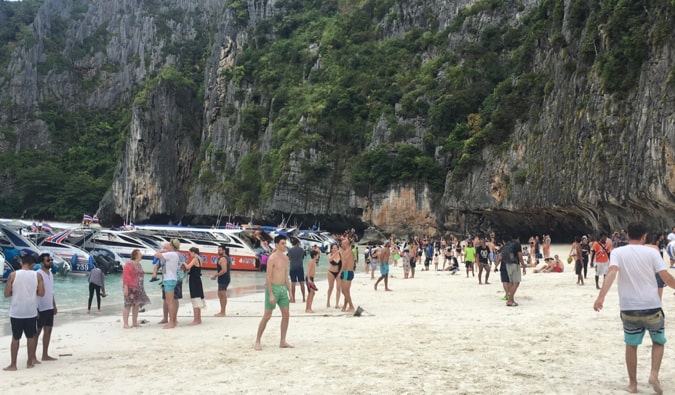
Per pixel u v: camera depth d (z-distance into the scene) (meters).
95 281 19.78
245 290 27.03
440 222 73.06
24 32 188.88
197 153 124.62
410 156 76.31
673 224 37.19
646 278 7.64
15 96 169.38
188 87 128.12
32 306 10.53
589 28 47.84
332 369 9.45
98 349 12.37
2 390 8.95
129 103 178.62
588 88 46.50
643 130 37.94
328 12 121.69
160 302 22.47
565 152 48.59
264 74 111.38
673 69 35.53
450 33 88.56
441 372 9.02
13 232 37.59
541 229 59.38
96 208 139.38
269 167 94.31
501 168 60.38
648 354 9.86
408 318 15.26
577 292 20.19
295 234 66.56
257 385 8.62
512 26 80.44
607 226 46.50
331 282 18.44
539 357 9.88
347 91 91.62
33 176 137.50
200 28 190.62
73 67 187.00
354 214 84.69
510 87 66.88
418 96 81.31
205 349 11.80
